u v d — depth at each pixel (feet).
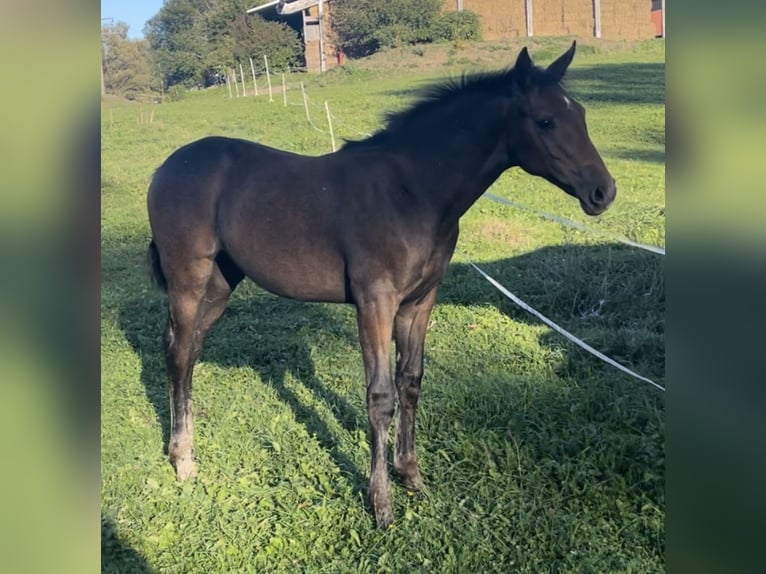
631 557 10.41
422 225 10.73
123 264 24.03
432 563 10.49
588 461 12.25
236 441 13.75
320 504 11.82
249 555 10.77
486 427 13.64
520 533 10.97
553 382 15.15
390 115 11.62
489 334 17.62
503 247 22.49
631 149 27.53
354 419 14.64
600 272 19.56
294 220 11.34
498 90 10.83
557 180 10.71
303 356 17.58
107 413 15.08
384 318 10.80
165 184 12.59
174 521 11.62
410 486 12.16
